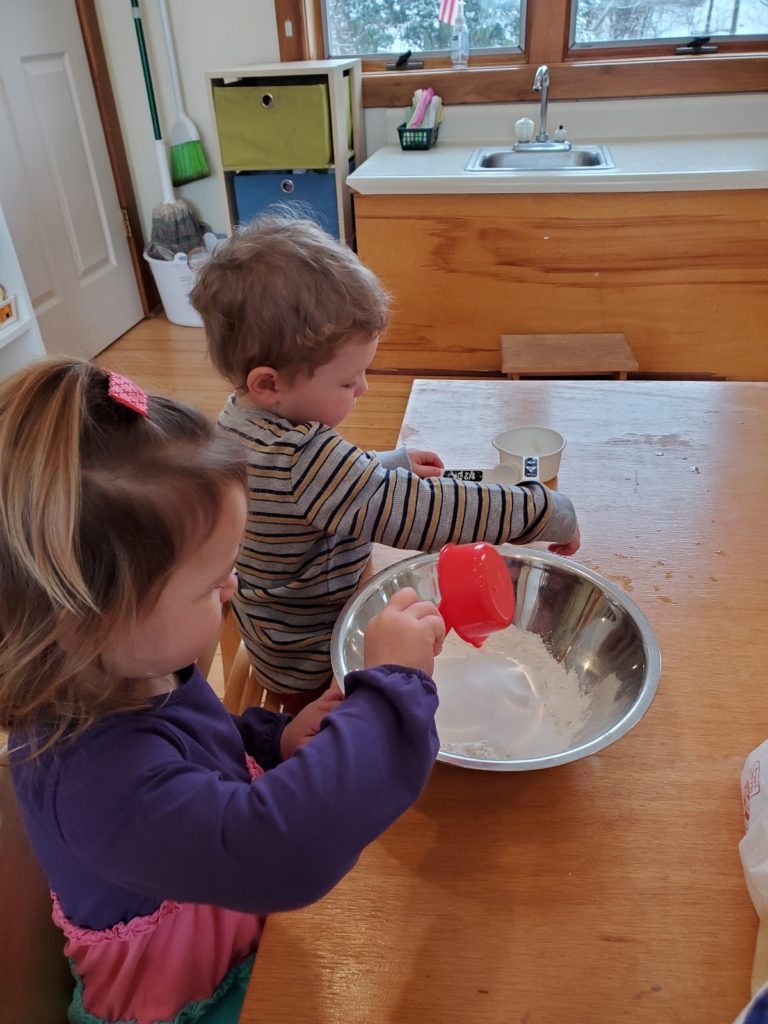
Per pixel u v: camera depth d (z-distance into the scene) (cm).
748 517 100
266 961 55
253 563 97
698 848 61
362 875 60
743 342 261
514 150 284
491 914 57
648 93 287
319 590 99
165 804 52
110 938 67
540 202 248
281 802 52
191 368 305
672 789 66
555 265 258
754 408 125
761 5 283
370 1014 52
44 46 283
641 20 290
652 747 70
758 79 279
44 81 284
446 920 57
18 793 59
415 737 56
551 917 57
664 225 246
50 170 290
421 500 86
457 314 272
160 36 313
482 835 63
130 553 48
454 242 259
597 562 92
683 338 264
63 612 47
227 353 93
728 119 288
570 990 52
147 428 52
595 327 267
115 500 47
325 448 87
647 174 236
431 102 289
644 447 115
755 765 62
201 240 341
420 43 314
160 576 49
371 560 100
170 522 49
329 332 87
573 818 64
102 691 53
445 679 81
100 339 325
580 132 298
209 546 52
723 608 85
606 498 104
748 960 54
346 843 52
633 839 62
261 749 80
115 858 52
